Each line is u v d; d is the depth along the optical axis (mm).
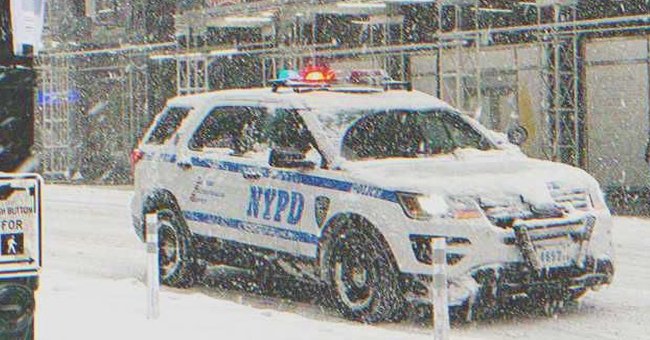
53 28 41750
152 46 39125
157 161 13805
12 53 5625
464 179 10633
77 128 43156
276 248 11961
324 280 11352
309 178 11562
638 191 27656
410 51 31250
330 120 11859
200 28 34906
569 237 10609
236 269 14945
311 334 9664
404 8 31500
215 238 12812
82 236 19672
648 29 26938
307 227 11531
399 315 10750
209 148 13148
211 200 12875
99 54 42094
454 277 10250
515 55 29531
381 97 12539
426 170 11016
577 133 27516
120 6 41500
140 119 41406
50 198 29109
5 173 5500
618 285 13188
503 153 12188
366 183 10898
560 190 10836
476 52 27906
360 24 32750
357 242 10938
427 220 10344
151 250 10484
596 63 28250
